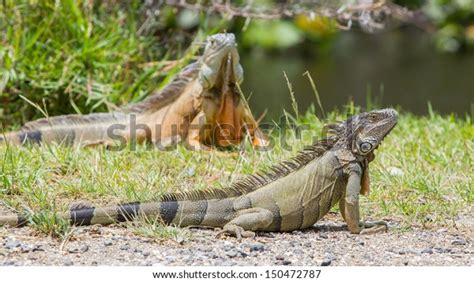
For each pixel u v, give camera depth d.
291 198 9.04
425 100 23.59
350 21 15.84
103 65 15.24
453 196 10.63
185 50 16.78
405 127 14.04
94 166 11.03
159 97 13.44
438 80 26.84
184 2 16.22
